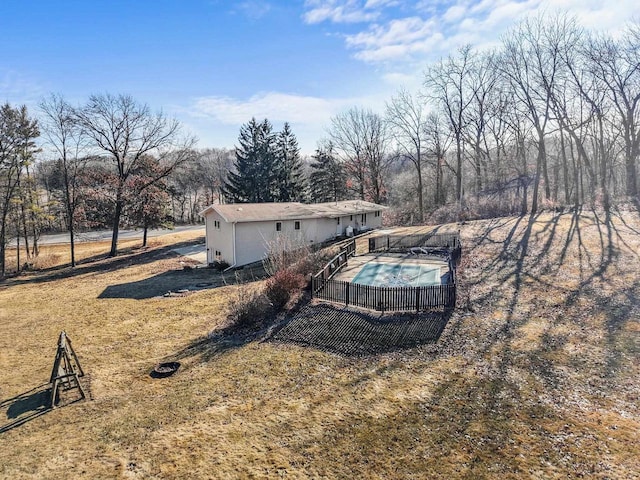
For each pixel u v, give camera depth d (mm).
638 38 28109
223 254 27500
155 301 18734
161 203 39312
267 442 7535
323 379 9938
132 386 10281
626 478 6137
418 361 10523
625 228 21594
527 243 21297
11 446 7777
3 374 11445
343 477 6520
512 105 34906
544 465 6520
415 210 47625
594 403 8141
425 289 13805
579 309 12812
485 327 12156
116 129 33375
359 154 51562
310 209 31297
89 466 7035
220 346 12578
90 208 39594
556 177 38469
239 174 48906
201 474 6723
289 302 15523
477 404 8383
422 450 7070
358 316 13711
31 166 31844
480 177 41844
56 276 27703
